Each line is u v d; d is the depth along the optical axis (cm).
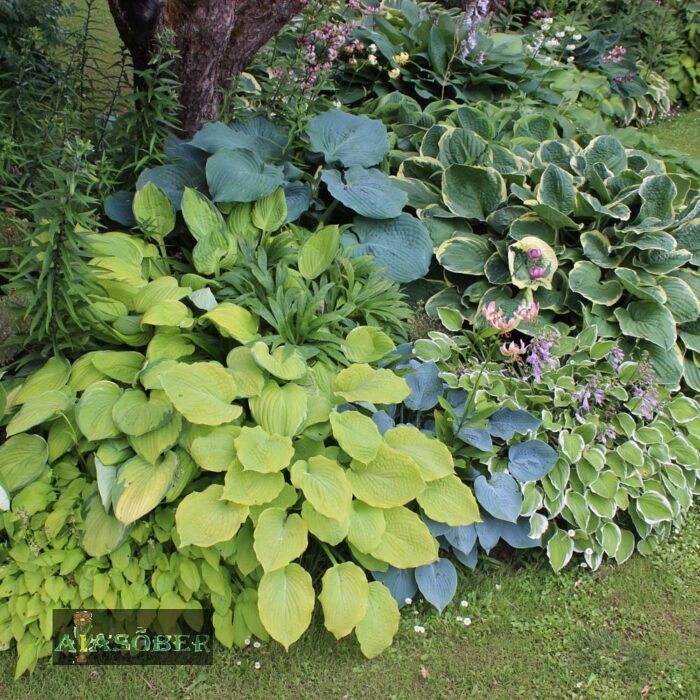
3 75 369
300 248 354
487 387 325
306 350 312
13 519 254
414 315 379
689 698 265
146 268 333
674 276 384
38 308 285
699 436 352
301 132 405
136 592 261
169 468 263
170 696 258
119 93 382
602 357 351
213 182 344
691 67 828
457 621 288
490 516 305
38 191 342
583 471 320
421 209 414
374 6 662
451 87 579
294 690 262
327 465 272
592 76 709
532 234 390
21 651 256
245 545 268
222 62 411
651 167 452
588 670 274
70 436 275
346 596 261
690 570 321
